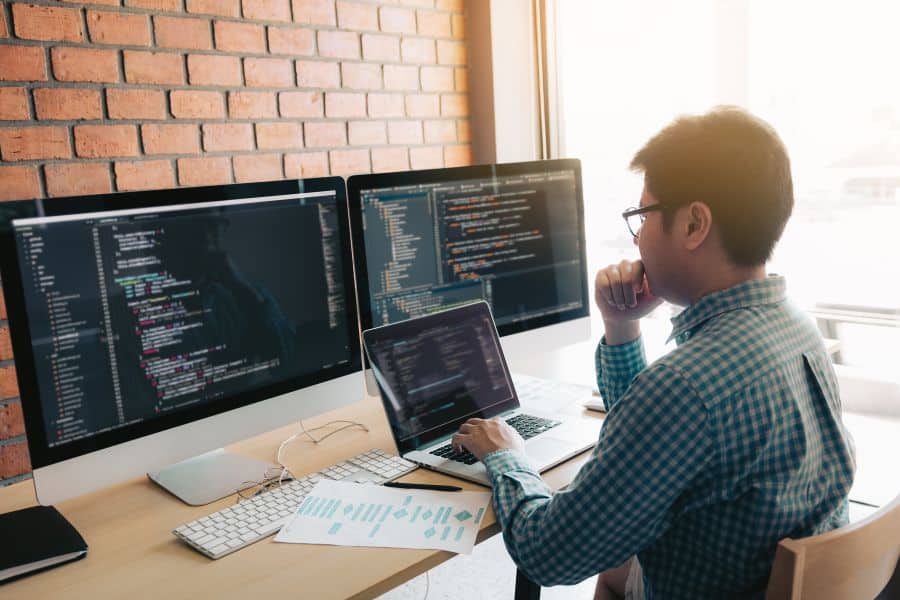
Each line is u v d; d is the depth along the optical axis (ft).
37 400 3.37
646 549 3.20
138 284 3.64
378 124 7.91
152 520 3.65
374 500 3.66
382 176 4.61
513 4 8.52
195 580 3.06
